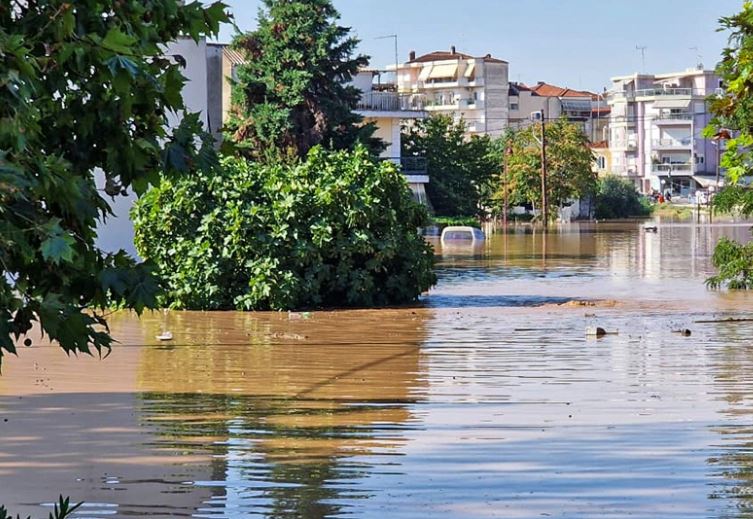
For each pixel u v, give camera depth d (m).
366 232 32.16
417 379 19.61
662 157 194.00
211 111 63.62
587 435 14.70
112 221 36.97
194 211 31.83
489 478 12.42
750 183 37.50
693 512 11.13
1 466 12.94
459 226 84.69
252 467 12.91
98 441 14.27
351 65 66.00
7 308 6.06
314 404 17.08
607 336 25.92
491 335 26.14
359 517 10.95
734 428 15.21
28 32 6.32
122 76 6.37
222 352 23.11
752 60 15.01
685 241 74.75
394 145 98.12
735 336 25.88
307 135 64.31
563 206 131.50
